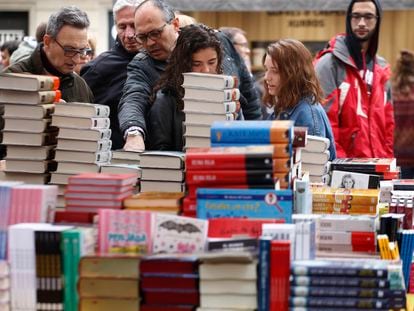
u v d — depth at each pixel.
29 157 10.52
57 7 29.83
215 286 8.12
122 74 14.30
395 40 21.41
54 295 8.23
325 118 12.62
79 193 8.96
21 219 8.68
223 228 8.62
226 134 9.06
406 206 10.73
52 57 12.20
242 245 8.35
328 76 15.29
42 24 15.77
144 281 8.18
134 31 14.12
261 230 8.58
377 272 8.02
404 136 18.80
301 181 9.66
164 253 8.38
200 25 11.98
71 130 10.52
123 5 14.17
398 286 8.06
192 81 10.91
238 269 8.09
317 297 8.05
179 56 11.79
